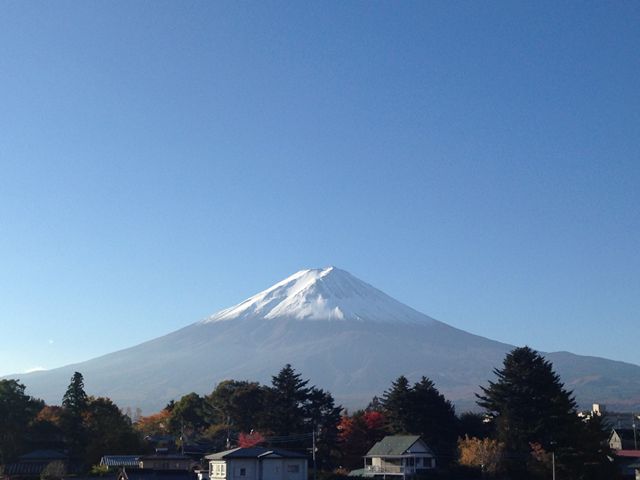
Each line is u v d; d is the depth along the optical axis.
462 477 115.31
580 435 108.19
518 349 128.88
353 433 138.88
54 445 136.12
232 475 93.00
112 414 149.75
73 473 120.44
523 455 116.50
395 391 137.25
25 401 131.50
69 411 142.38
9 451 125.06
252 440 136.25
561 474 108.56
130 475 100.81
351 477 116.19
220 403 180.88
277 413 141.88
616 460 113.62
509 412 122.25
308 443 136.88
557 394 120.44
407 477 117.25
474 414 141.75
